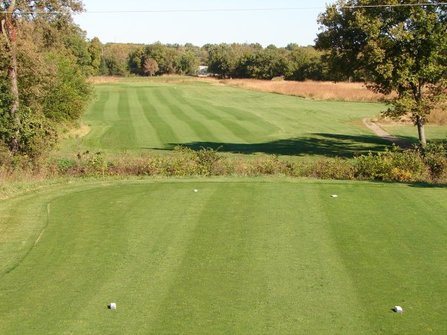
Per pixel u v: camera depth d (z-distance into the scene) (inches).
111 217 471.2
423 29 922.1
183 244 394.3
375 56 932.0
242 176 673.0
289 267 347.9
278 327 267.1
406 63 922.7
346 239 404.5
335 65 1090.1
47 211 496.1
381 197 539.5
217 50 5201.8
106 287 318.3
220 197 538.6
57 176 689.6
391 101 987.3
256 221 451.8
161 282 324.8
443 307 290.0
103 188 591.8
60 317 280.2
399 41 933.2
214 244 393.7
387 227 435.2
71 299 302.5
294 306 291.0
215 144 1310.3
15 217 474.9
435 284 320.8
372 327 267.3
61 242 405.1
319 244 392.8
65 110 1439.5
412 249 382.6
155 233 421.7
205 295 305.9
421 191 566.9
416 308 288.7
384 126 1689.2
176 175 692.1
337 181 625.3
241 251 378.3
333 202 518.0
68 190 582.9
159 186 597.6
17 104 823.1
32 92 980.6
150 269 346.3
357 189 577.3
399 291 310.7
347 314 281.4
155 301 298.4
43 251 386.3
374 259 362.6
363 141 1378.0
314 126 1689.2
